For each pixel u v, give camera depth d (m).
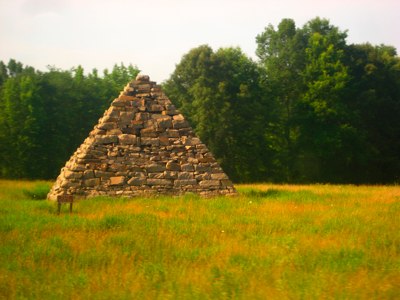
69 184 21.72
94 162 22.16
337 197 21.89
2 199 21.05
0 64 82.38
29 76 51.72
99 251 10.76
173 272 9.13
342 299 7.52
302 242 11.53
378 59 56.16
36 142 49.88
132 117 23.19
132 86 23.83
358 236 12.27
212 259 10.19
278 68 56.09
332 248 10.84
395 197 21.78
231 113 49.31
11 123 49.78
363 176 54.34
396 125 54.00
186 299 7.61
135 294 7.84
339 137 50.19
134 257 10.43
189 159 23.11
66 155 52.38
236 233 13.06
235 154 50.72
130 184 22.17
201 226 14.10
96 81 61.38
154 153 22.86
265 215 16.06
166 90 58.31
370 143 52.50
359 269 9.23
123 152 22.56
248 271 9.12
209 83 50.97
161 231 12.92
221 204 18.97
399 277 8.65
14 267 9.62
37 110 49.88
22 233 12.60
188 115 54.59
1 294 8.10
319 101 50.81
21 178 49.62
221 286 8.20
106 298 7.70
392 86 55.72
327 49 52.56
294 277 8.66
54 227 13.52
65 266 9.72
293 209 17.39
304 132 52.62
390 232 12.72
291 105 54.88
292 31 58.19
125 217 15.05
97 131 22.73
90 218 15.08
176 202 19.72
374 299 7.54
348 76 51.06
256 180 52.59
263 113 52.00
